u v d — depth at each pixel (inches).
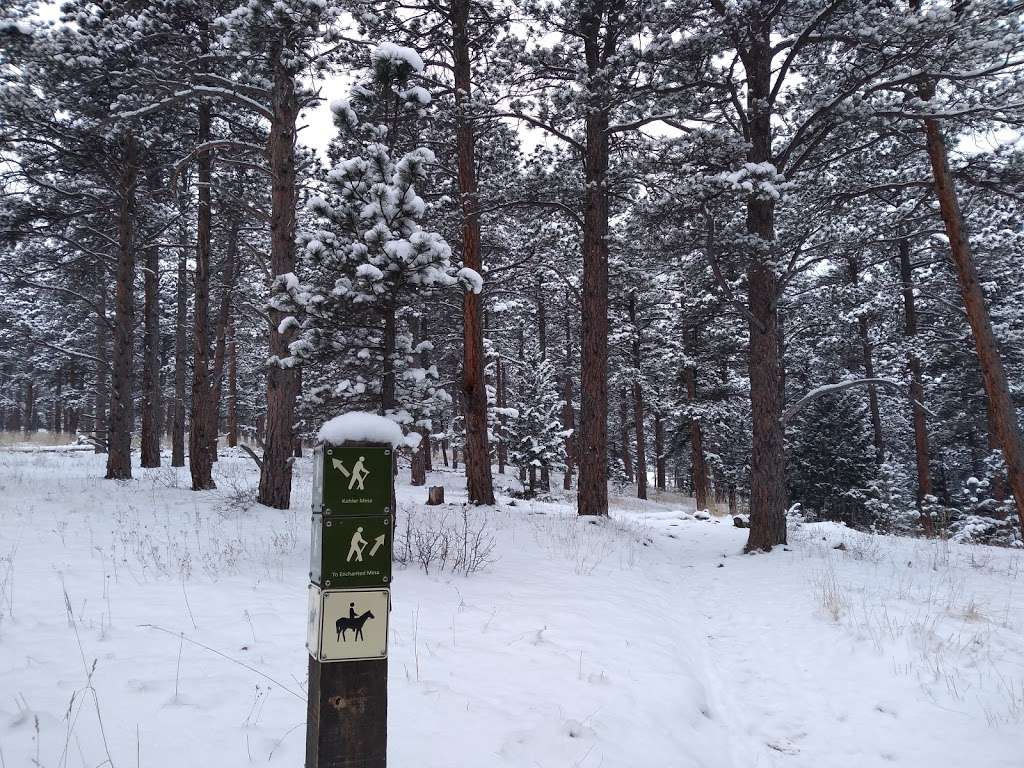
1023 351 1021.2
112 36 526.3
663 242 600.7
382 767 116.5
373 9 563.8
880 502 1130.7
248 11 430.9
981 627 286.7
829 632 291.1
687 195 520.4
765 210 559.2
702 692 227.1
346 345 363.6
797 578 417.7
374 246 339.0
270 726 154.6
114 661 187.6
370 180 342.6
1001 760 178.4
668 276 1133.7
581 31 603.8
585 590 340.5
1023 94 466.3
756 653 280.8
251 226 874.8
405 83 362.9
